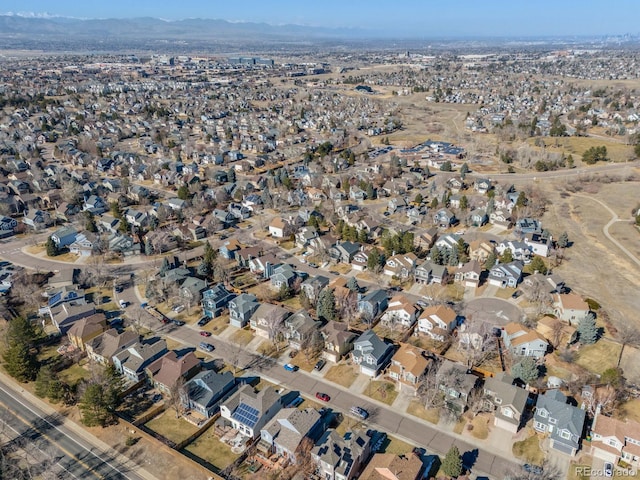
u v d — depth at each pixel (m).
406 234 106.19
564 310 80.31
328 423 59.41
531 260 103.00
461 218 127.69
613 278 96.69
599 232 119.69
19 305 87.06
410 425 59.25
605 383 64.00
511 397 58.88
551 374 67.94
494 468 52.66
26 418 60.72
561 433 54.75
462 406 60.56
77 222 124.38
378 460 51.50
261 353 73.94
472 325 74.50
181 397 60.97
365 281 96.06
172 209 135.88
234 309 81.25
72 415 61.19
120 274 99.19
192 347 75.56
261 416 57.09
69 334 75.56
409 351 68.12
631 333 77.25
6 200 132.88
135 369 66.44
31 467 52.91
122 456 54.69
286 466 52.97
